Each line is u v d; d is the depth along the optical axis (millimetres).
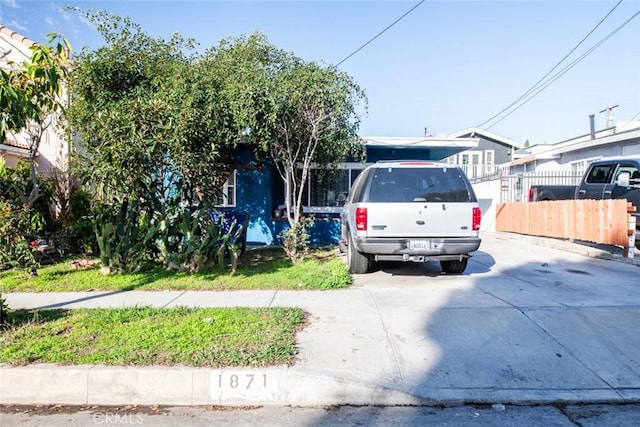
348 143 10281
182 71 9219
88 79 9945
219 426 3545
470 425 3521
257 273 8320
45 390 4008
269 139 9109
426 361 4422
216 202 9188
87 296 6746
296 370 4082
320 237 13906
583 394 3924
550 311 5703
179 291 7066
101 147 7645
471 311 5762
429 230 7328
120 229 8297
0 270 8539
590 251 10422
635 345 4766
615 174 11125
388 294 6723
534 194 15062
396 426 3525
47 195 10219
